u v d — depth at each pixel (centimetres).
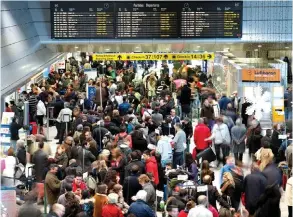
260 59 2841
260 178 1394
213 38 2131
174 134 2019
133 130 1852
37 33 2152
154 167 1564
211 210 1245
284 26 2158
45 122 2528
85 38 2127
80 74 3200
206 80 3262
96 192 1355
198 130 1920
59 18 2119
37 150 1592
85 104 2475
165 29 2119
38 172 1563
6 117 1781
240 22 2125
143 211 1253
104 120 1945
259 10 2147
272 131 1953
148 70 3566
